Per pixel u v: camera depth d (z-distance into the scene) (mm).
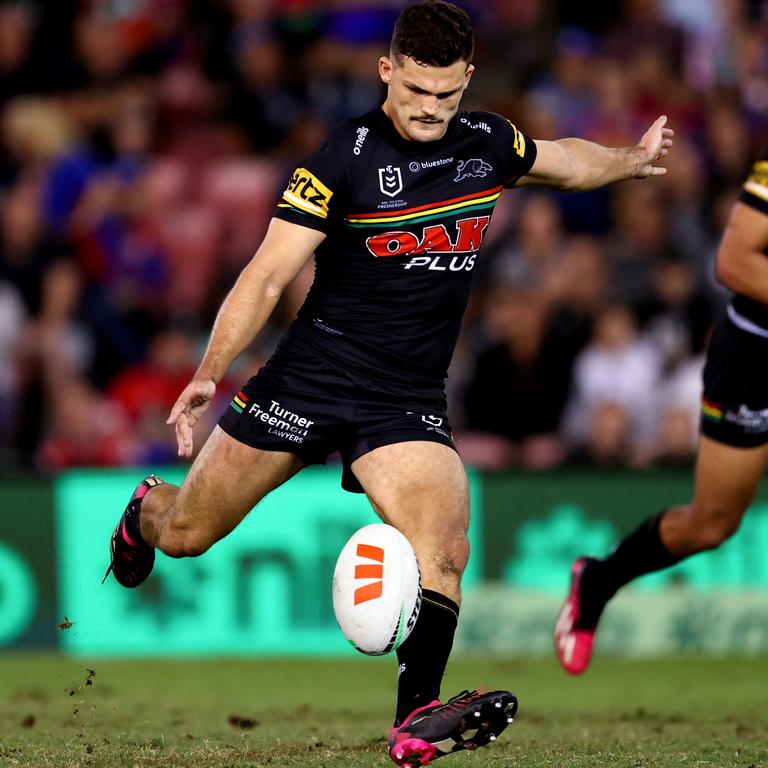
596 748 16625
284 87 41031
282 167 39250
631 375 33875
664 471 29172
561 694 24219
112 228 37719
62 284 35844
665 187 38938
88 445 33250
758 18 45188
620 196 38125
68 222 37812
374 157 14281
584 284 35188
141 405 33750
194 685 24922
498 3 43531
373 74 41344
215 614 28516
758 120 42781
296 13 41844
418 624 13906
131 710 21266
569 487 29141
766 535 29141
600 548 29141
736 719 20203
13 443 34531
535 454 33250
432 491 14352
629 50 42812
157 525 16344
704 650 29328
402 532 14250
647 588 29438
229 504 15336
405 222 14430
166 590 28500
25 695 23219
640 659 28812
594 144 16188
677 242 37531
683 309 35875
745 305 18266
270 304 14219
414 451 14539
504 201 37719
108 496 28438
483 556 29125
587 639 21422
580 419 33562
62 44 41469
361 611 13445
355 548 13672
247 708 21828
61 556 28359
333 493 28578
